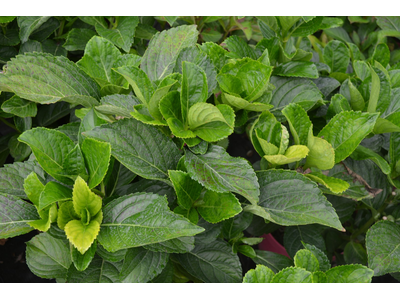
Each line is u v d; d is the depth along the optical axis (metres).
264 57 0.78
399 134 0.80
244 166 0.68
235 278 0.78
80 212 0.67
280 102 0.82
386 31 1.04
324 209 0.69
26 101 0.87
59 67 0.76
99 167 0.67
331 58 0.92
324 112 0.86
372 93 0.77
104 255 0.70
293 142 0.82
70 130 0.79
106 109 0.73
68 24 1.01
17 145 0.98
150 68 0.78
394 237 0.78
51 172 0.68
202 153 0.69
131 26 0.91
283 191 0.71
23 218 0.69
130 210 0.67
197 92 0.69
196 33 0.79
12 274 1.06
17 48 1.05
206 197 0.71
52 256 0.77
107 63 0.79
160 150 0.70
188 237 0.71
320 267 0.71
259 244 1.14
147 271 0.71
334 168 0.78
